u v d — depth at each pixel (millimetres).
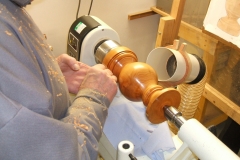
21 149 347
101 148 838
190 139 457
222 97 943
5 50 357
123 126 800
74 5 1202
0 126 331
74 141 405
